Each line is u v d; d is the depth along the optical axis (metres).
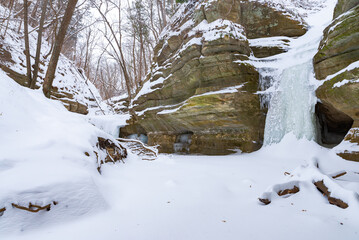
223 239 1.98
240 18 10.27
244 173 4.55
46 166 2.94
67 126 4.46
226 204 2.92
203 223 2.33
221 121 8.81
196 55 8.78
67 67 19.84
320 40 7.45
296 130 6.80
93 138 4.72
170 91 11.23
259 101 7.96
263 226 2.21
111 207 2.88
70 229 2.21
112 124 15.86
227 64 8.09
